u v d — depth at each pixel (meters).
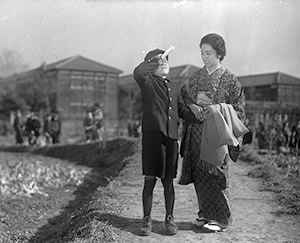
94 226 4.21
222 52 4.12
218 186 4.08
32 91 34.62
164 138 4.02
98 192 6.09
